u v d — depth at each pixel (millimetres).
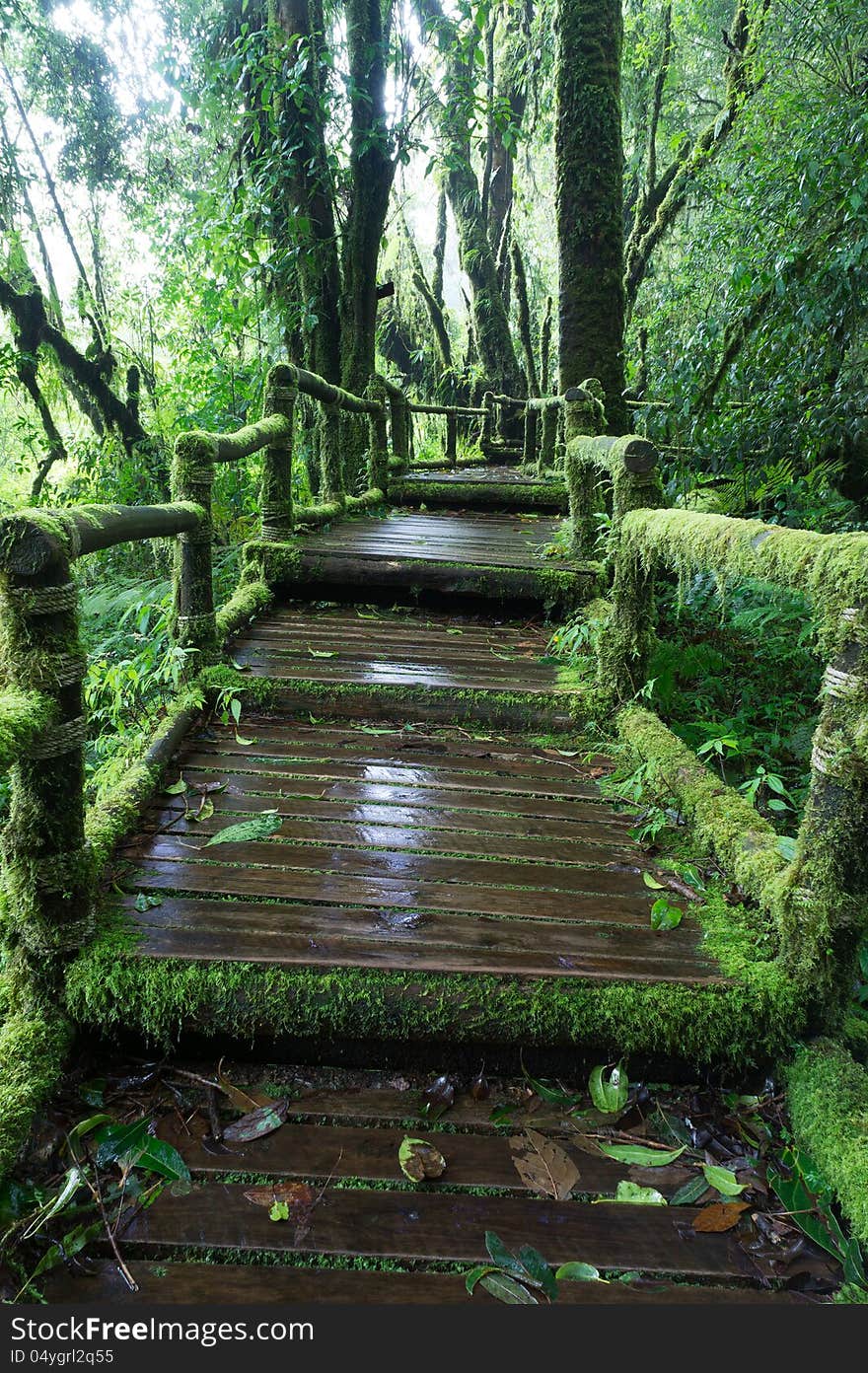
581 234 6945
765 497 5672
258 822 2512
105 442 9680
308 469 8414
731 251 5922
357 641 4066
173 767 2885
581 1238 1483
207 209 8000
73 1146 1633
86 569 6969
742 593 4797
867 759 1688
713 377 5961
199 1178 1579
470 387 16234
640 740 3027
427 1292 1384
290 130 7449
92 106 9273
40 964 1903
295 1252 1443
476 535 5758
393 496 7852
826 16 6070
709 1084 1881
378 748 3139
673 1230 1505
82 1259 1433
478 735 3318
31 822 1845
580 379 7172
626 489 3365
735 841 2309
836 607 1720
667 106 12188
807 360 5293
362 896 2193
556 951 1989
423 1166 1604
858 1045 1917
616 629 3348
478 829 2580
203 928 2023
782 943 1923
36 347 9508
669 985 1867
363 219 8281
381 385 7676
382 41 8070
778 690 4273
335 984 1835
